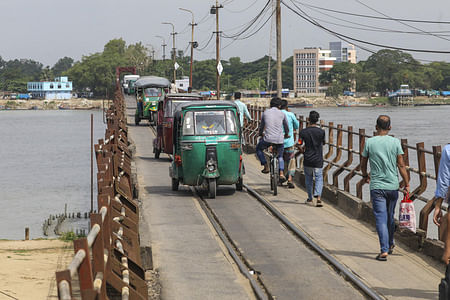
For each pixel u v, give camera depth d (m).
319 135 14.01
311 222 12.39
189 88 53.34
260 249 10.40
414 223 9.51
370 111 185.75
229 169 15.60
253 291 8.36
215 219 13.12
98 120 177.25
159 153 25.09
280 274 8.95
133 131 38.47
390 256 9.85
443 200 7.45
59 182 60.19
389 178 9.53
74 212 43.22
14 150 96.19
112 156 11.16
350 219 12.71
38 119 188.25
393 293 7.97
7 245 19.64
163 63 164.62
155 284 8.80
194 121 15.66
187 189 17.14
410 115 152.25
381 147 9.50
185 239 11.30
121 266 7.44
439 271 9.04
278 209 13.73
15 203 47.91
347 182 14.67
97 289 4.79
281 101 15.90
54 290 12.80
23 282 13.59
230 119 15.78
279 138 15.47
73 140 111.94
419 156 10.91
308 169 14.16
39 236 34.81
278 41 32.41
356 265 9.31
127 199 10.81
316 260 9.69
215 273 9.21
